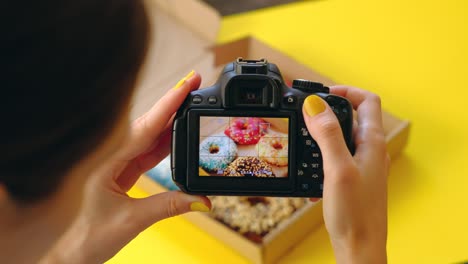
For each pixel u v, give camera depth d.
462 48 1.08
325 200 0.57
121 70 0.29
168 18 1.14
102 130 0.31
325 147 0.56
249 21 1.16
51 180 0.31
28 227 0.36
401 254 0.81
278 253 0.81
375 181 0.59
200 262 0.81
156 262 0.81
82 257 0.64
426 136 0.97
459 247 0.82
